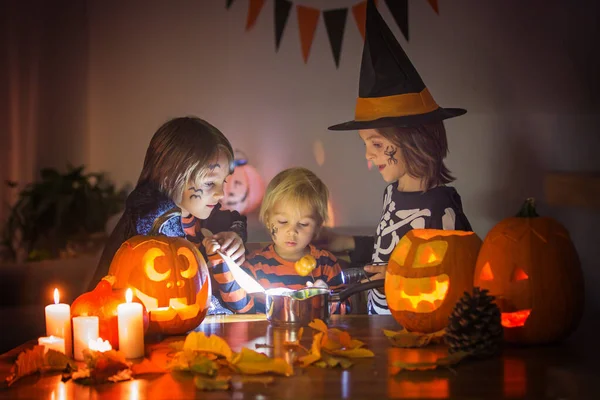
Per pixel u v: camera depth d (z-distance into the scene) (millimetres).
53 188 3180
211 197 1894
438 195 1866
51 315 1180
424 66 3104
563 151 3039
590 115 3010
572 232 3006
